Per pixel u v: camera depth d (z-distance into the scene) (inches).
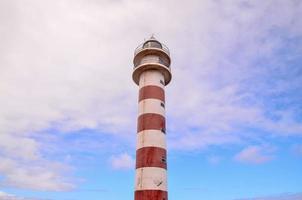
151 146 1144.8
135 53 1406.3
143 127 1196.5
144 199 1059.9
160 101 1258.0
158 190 1075.3
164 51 1359.5
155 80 1291.8
